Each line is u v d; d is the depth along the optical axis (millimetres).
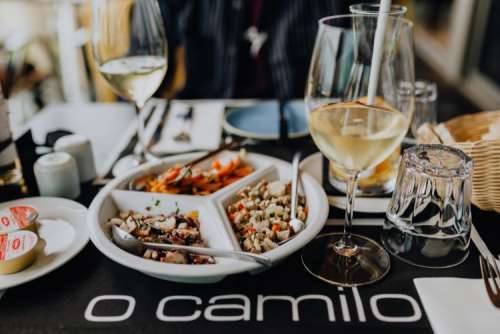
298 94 2439
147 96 1109
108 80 1047
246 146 1236
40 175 975
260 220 843
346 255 808
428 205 844
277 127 1332
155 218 861
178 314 697
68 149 1038
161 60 1092
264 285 751
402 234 850
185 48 2434
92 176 1082
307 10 2361
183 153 1207
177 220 846
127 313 698
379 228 897
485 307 688
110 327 674
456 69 4605
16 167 996
